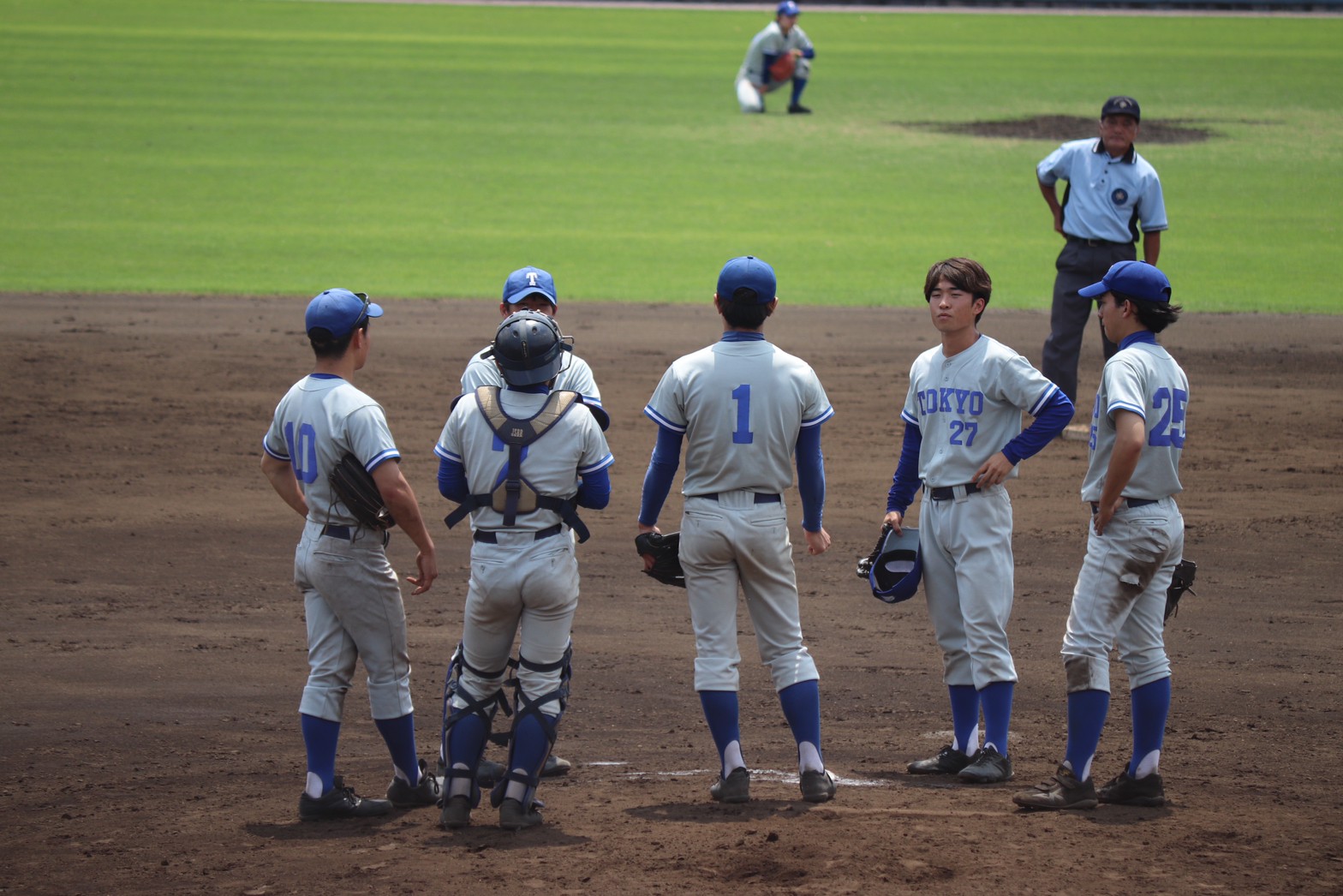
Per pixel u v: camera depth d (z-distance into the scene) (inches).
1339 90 5684.1
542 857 654.5
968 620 800.3
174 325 2380.7
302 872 642.8
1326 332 2420.0
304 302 2573.8
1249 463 1670.8
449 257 2997.0
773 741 912.9
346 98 5310.0
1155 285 735.1
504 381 738.2
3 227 3208.7
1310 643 1103.6
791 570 778.8
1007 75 6097.4
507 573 721.6
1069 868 616.1
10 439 1728.6
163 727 923.4
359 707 1004.6
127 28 7106.3
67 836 706.8
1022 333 2357.3
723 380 753.0
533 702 728.3
